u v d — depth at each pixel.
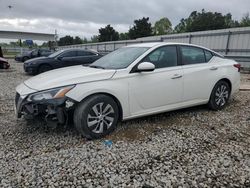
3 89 7.57
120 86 3.71
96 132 3.57
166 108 4.28
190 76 4.48
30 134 3.76
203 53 4.91
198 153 3.23
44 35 61.97
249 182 2.61
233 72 5.26
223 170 2.82
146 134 3.82
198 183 2.57
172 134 3.85
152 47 4.23
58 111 3.34
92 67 4.22
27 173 2.69
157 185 2.53
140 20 63.56
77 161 2.96
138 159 3.04
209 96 4.91
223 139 3.70
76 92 3.38
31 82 3.76
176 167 2.87
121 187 2.49
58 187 2.46
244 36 16.45
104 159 3.02
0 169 2.76
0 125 4.13
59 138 3.61
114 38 74.19
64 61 11.22
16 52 46.94
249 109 5.29
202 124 4.33
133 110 3.91
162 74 4.12
